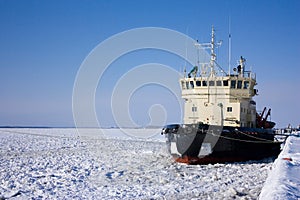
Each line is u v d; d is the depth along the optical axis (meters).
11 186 13.67
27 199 11.42
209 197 11.12
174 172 16.78
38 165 20.06
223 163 19.31
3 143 37.66
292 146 18.17
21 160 22.59
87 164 20.39
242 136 19.38
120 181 14.72
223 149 18.70
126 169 18.19
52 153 27.39
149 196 11.67
